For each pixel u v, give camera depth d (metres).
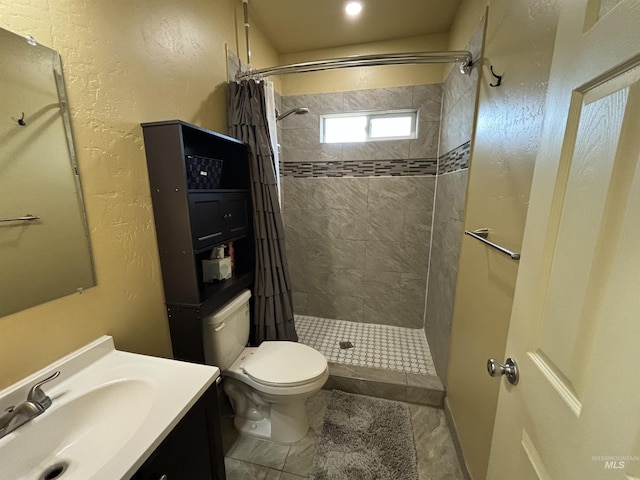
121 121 1.03
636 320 0.36
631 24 0.38
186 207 1.15
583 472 0.43
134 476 0.62
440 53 1.45
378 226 2.51
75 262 0.90
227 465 1.39
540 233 0.59
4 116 0.72
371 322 2.68
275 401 1.41
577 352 0.46
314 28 2.06
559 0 0.71
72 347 0.91
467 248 1.41
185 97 1.36
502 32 1.08
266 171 1.74
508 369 0.69
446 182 1.95
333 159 2.48
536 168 0.62
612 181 0.40
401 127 2.39
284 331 1.93
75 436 0.79
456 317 1.57
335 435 1.54
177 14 1.29
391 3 1.79
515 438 0.66
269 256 1.81
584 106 0.47
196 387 0.83
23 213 0.77
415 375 1.90
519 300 0.66
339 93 2.38
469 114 1.46
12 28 0.73
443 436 1.56
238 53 1.79
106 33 0.96
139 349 1.15
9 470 0.67
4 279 0.74
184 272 1.21
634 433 0.35
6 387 0.76
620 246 0.38
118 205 1.04
